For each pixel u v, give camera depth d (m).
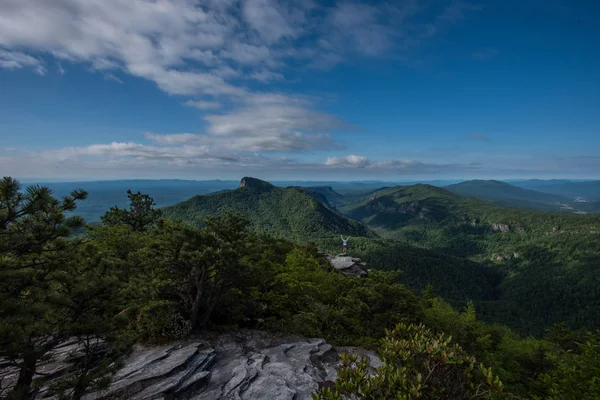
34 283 7.31
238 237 19.83
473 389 5.80
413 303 23.59
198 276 16.64
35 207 7.16
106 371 8.33
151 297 15.11
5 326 5.96
